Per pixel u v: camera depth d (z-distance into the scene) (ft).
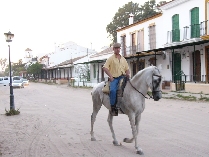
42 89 121.60
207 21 67.36
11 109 46.16
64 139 27.25
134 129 21.59
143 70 21.61
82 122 36.96
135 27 104.73
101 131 30.60
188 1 74.69
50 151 22.94
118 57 23.43
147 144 24.23
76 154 21.86
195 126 31.45
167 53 83.56
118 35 119.44
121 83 22.33
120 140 26.23
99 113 44.37
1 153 22.50
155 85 20.72
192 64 74.33
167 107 47.85
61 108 52.90
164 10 85.76
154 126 32.22
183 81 70.44
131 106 21.56
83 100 67.62
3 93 98.99
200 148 22.61
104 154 21.59
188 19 75.15
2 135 29.66
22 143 25.93
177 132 28.76
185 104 50.16
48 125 35.35
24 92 103.30
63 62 215.31
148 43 96.22
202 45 69.26
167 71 84.12
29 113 46.78
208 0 67.62
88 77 146.92
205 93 60.80
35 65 249.14
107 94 23.62
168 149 22.52
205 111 41.39
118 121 36.37
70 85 142.00
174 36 79.82
